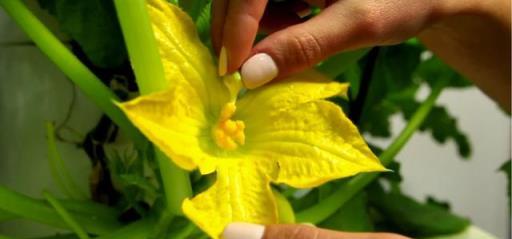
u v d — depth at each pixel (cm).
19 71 41
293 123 34
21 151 41
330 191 43
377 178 50
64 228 38
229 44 33
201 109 33
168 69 33
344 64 38
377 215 51
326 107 33
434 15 38
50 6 39
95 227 39
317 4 40
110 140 41
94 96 35
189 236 37
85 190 42
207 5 37
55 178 39
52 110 41
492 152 77
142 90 32
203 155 32
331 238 32
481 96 76
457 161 76
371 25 35
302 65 34
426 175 75
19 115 41
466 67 45
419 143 74
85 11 38
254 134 34
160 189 37
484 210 77
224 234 31
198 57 33
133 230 37
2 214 38
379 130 54
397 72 50
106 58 39
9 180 42
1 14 40
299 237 32
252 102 34
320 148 33
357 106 47
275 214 32
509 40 42
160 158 33
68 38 40
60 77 41
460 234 50
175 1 36
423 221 50
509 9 42
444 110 56
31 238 40
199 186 37
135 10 31
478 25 42
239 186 32
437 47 45
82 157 42
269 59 33
